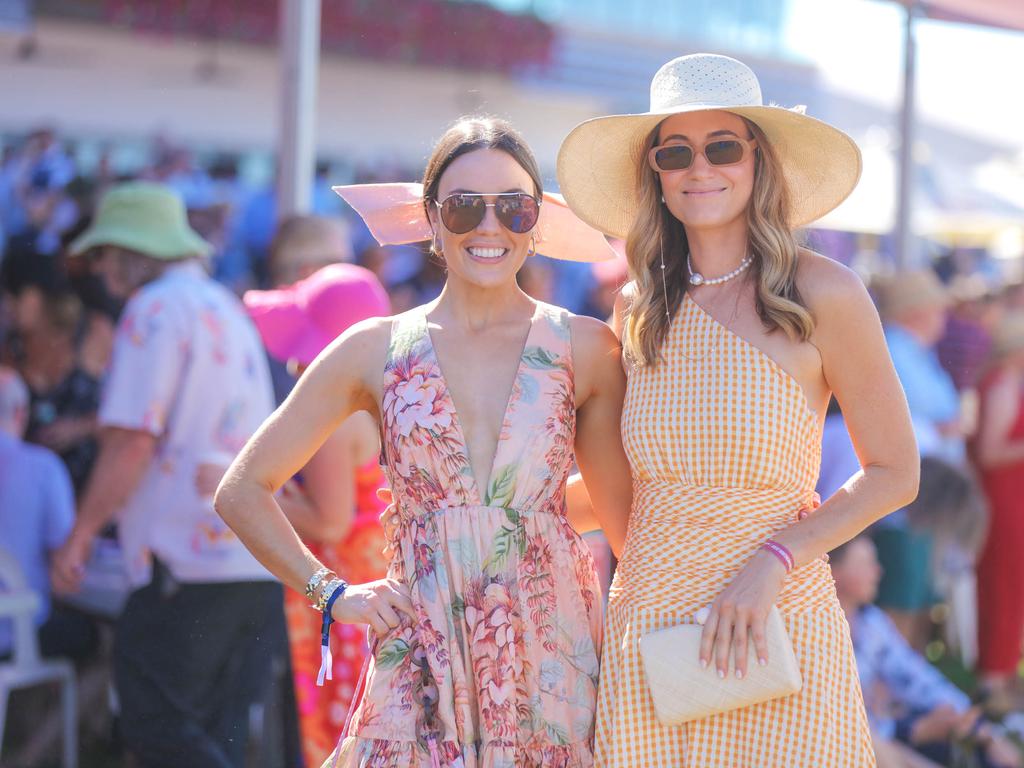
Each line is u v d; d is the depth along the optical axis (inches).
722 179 92.0
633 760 88.6
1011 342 231.8
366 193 110.4
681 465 90.3
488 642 88.4
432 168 95.1
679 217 93.5
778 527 89.8
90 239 156.9
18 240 281.3
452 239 93.3
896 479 88.6
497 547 90.1
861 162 96.0
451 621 89.0
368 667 93.6
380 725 89.0
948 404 236.2
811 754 86.0
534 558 90.9
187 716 138.9
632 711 89.0
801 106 93.0
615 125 96.6
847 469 191.0
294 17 183.6
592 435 98.0
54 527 180.9
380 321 96.6
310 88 185.3
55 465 182.9
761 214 92.5
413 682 89.3
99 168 300.2
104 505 142.6
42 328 206.2
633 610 90.3
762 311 90.1
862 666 175.5
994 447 227.6
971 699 215.2
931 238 488.1
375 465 133.0
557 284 315.0
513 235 93.0
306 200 185.5
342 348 95.3
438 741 87.6
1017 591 225.5
